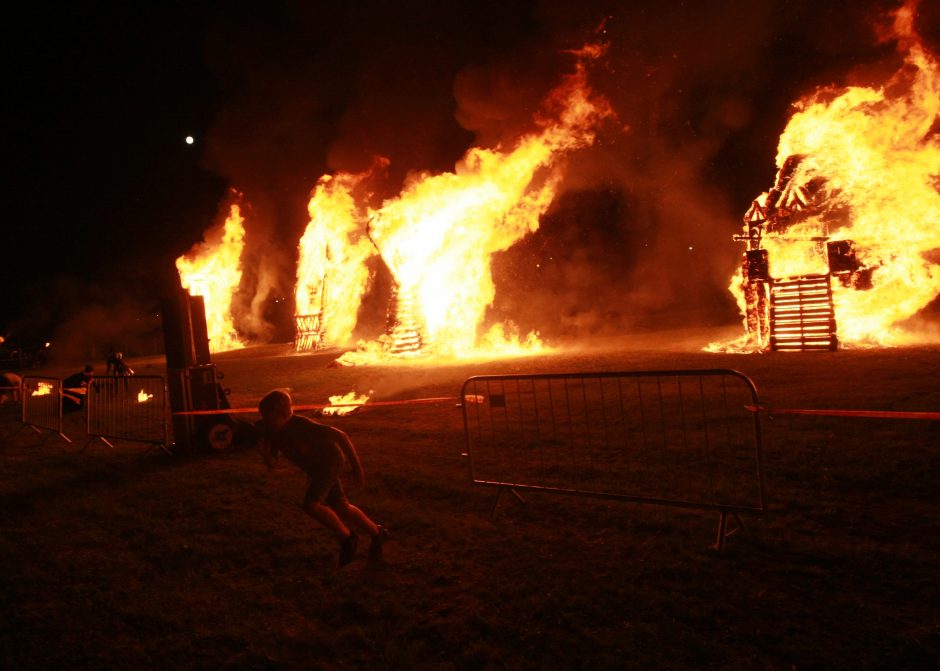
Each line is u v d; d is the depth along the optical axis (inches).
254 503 237.8
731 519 175.5
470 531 189.6
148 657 135.4
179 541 203.2
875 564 143.8
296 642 135.4
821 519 170.9
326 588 161.5
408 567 169.5
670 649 119.6
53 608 162.1
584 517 190.1
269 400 173.3
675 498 192.9
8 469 333.4
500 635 130.9
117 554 197.8
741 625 125.6
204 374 347.6
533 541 177.8
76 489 282.5
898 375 354.0
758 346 542.9
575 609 138.1
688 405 329.7
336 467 171.3
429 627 136.9
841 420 261.9
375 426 363.3
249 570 176.9
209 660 132.4
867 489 188.5
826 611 127.6
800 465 211.6
